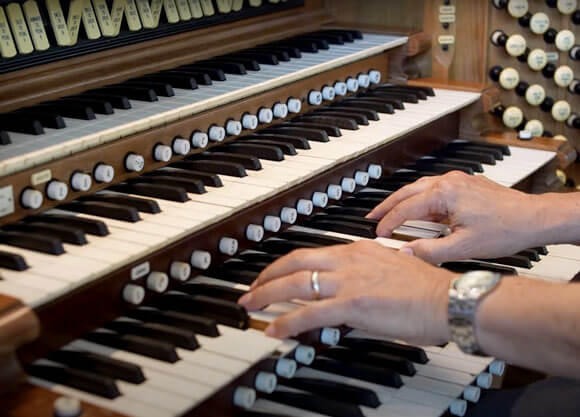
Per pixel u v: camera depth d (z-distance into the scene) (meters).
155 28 1.68
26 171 1.17
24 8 1.42
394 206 1.44
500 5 2.23
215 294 1.21
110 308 1.12
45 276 1.02
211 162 1.43
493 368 1.26
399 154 1.81
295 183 1.41
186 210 1.25
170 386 0.97
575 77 2.28
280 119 1.70
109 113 1.39
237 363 1.03
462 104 2.00
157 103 1.47
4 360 0.91
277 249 1.38
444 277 1.07
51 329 1.04
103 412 0.90
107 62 1.58
